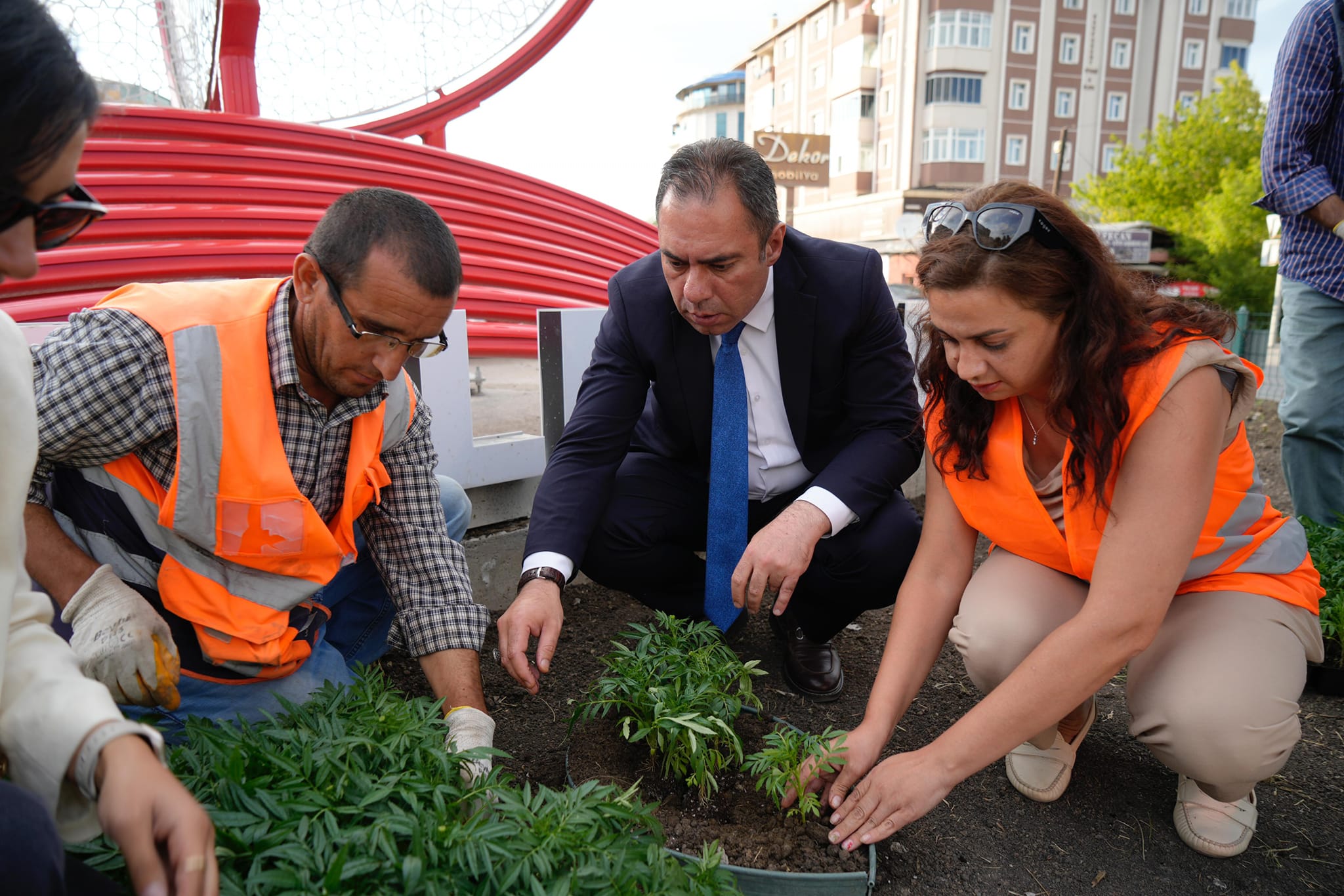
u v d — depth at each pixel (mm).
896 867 1874
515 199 7234
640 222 9023
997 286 1556
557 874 1343
